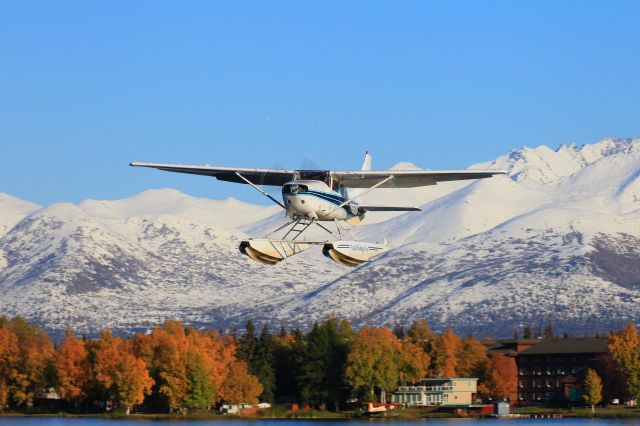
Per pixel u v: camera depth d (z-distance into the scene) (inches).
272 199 4335.6
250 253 4217.5
